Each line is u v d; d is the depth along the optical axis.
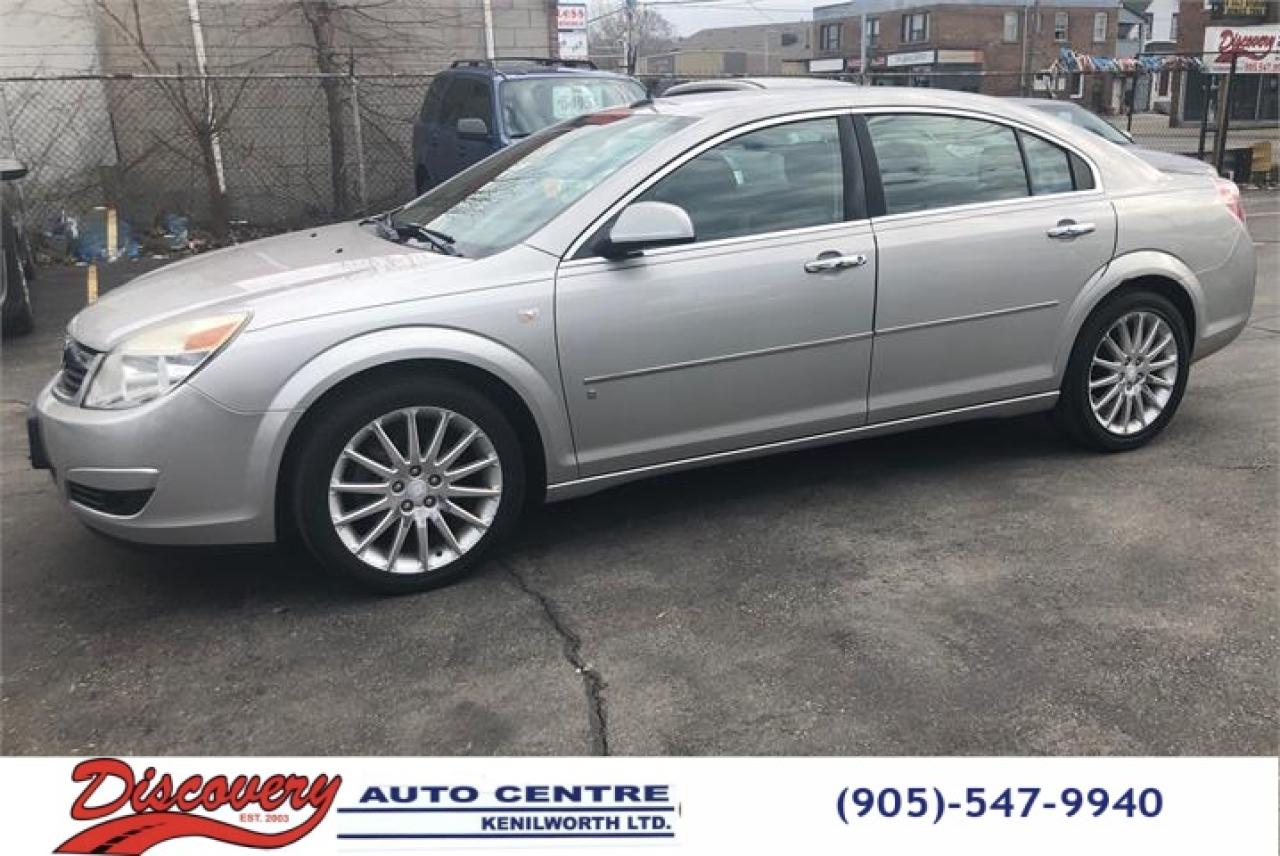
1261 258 10.35
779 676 3.01
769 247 3.86
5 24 12.33
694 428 3.87
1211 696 2.87
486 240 3.79
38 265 10.95
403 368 3.40
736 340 3.83
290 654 3.18
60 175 12.60
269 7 13.44
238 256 4.04
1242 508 4.08
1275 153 21.17
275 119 13.56
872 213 4.07
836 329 3.99
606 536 3.97
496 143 9.06
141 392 3.19
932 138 4.24
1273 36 18.36
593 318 3.60
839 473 4.58
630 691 2.95
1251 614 3.28
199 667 3.11
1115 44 58.72
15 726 2.84
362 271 3.55
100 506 3.25
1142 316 4.61
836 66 64.25
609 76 9.91
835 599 3.44
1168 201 4.64
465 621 3.35
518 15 14.77
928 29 56.06
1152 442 4.87
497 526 3.62
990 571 3.61
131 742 2.77
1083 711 2.82
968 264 4.19
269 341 3.23
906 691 2.92
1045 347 4.44
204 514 3.24
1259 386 5.75
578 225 3.64
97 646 3.24
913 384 4.22
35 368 6.79
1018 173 4.39
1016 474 4.51
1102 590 3.45
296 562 3.81
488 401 3.53
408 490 3.46
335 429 3.31
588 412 3.67
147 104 12.89
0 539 4.02
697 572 3.66
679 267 3.72
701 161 3.83
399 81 14.05
